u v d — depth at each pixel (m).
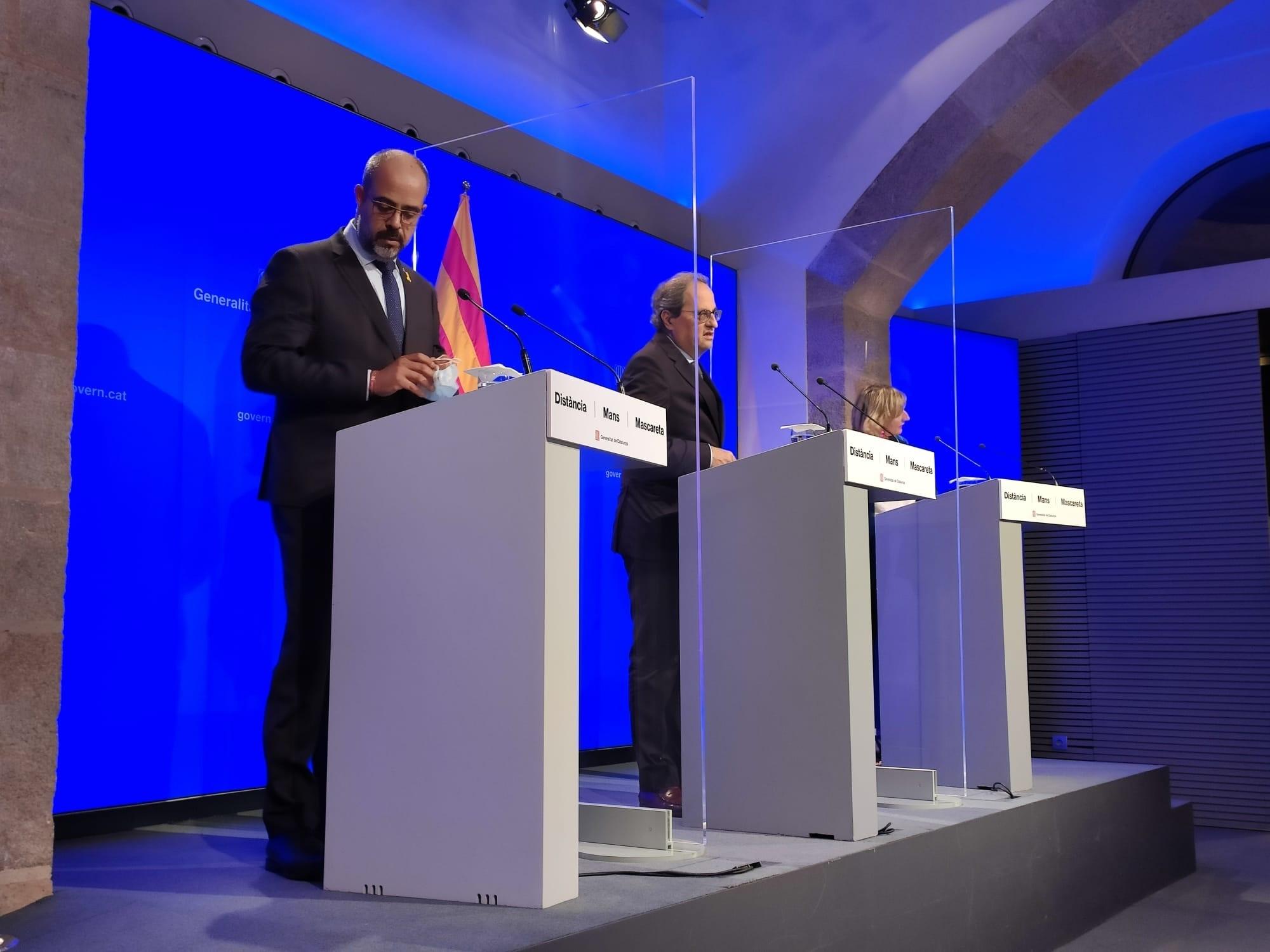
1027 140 5.48
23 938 1.95
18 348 2.35
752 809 3.11
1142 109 6.70
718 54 5.86
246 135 3.73
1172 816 5.05
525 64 4.98
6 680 2.28
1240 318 6.52
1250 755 6.32
